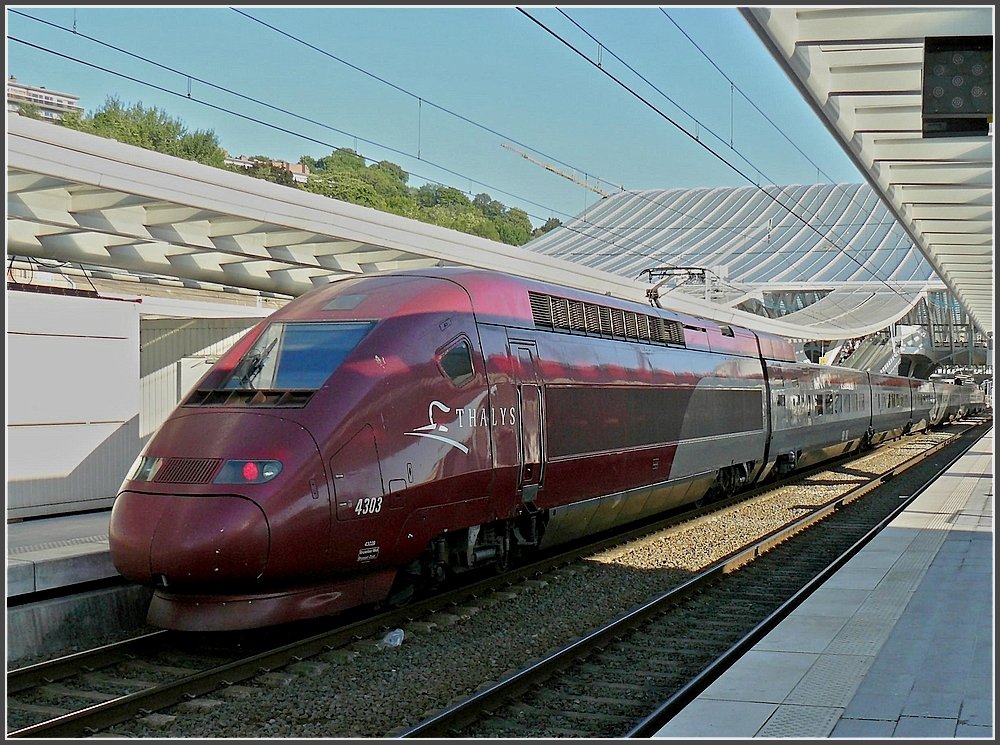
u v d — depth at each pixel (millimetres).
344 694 7344
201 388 9258
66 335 14461
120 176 13188
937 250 24672
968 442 43375
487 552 10664
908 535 13477
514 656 8469
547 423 11305
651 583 11609
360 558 8695
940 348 85875
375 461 8758
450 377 9789
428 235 18625
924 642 7785
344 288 10320
